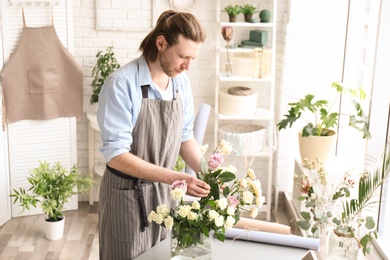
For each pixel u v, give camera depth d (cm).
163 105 297
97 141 591
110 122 287
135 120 296
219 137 559
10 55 535
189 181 260
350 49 534
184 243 246
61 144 570
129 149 292
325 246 416
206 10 566
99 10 559
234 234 283
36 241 520
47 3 536
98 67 555
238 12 541
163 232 314
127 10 562
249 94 554
